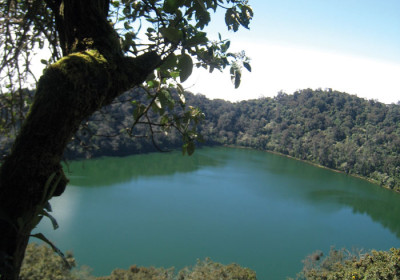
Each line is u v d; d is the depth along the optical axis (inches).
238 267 547.5
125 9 64.4
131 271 518.9
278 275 617.9
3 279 26.6
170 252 646.5
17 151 28.9
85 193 914.7
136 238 683.4
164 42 42.4
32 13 49.4
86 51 34.0
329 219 973.8
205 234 754.8
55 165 30.7
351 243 812.0
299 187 1337.4
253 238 770.8
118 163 1330.0
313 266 626.5
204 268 536.7
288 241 777.6
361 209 1122.7
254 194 1140.5
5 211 27.9
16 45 51.4
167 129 54.7
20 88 51.1
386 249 800.3
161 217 815.1
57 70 30.4
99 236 666.2
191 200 983.6
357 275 377.1
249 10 53.9
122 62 36.7
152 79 55.1
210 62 49.9
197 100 2448.3
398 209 1175.6
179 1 44.8
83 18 36.1
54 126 29.2
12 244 27.9
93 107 32.7
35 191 29.0
